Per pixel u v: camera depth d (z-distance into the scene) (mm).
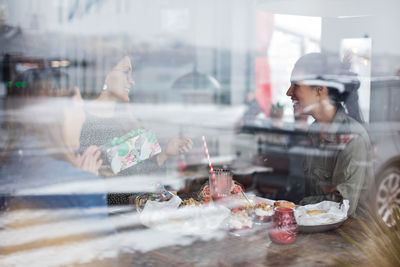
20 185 1006
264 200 1479
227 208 1292
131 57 1839
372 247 934
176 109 4973
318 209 1310
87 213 1013
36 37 4566
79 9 5305
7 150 1011
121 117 1654
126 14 5613
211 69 5625
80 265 930
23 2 4965
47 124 1021
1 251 933
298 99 1847
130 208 1374
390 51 2416
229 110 4914
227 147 3562
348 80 1881
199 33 5672
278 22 4875
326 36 2578
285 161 2721
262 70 5090
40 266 898
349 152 1558
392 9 2373
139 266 952
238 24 5406
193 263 972
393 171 2436
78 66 1556
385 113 2406
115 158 1532
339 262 921
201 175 2158
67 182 1015
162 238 1123
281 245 1082
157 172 1745
